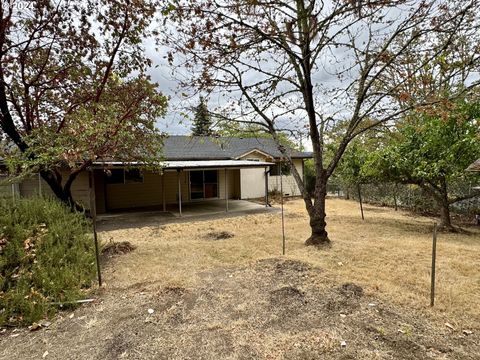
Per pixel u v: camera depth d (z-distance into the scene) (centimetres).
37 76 729
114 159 820
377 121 634
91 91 774
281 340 277
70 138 588
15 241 406
